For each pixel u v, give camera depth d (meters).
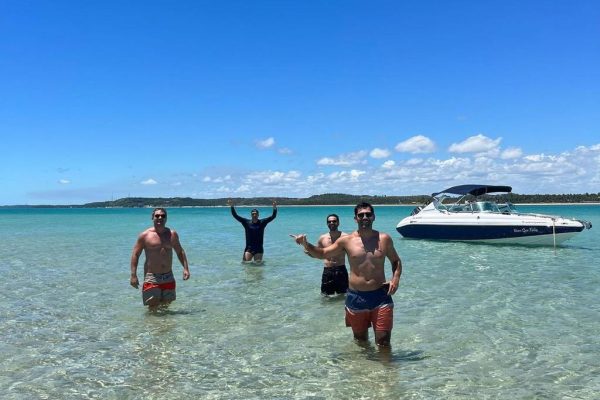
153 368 3.87
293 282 7.70
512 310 5.71
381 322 4.21
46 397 3.33
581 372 3.74
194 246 13.93
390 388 3.46
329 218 6.55
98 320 5.36
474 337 4.64
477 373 3.73
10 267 9.62
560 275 8.30
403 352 4.22
